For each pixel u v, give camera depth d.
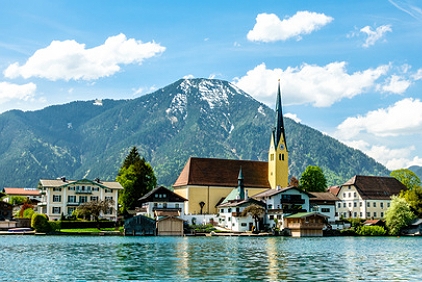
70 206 176.50
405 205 169.00
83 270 64.25
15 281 56.34
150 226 149.25
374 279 58.34
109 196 181.62
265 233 158.50
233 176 197.50
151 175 196.88
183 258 78.00
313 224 154.62
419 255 86.56
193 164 195.50
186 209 190.38
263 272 62.81
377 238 147.25
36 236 137.88
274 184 198.62
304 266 68.88
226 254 85.06
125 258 77.69
